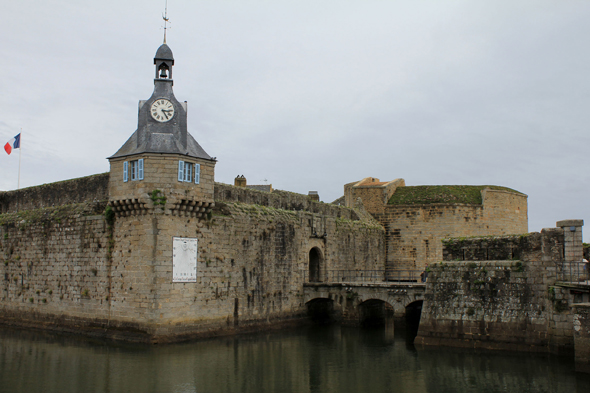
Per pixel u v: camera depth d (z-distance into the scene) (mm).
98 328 45750
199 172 45594
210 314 46594
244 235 50750
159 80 47406
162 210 43125
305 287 58469
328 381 34812
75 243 48719
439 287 44375
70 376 34156
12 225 55688
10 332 49312
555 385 32312
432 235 74688
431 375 35781
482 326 41625
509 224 78312
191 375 35094
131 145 45750
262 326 52094
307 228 59938
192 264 45156
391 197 79875
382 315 62938
